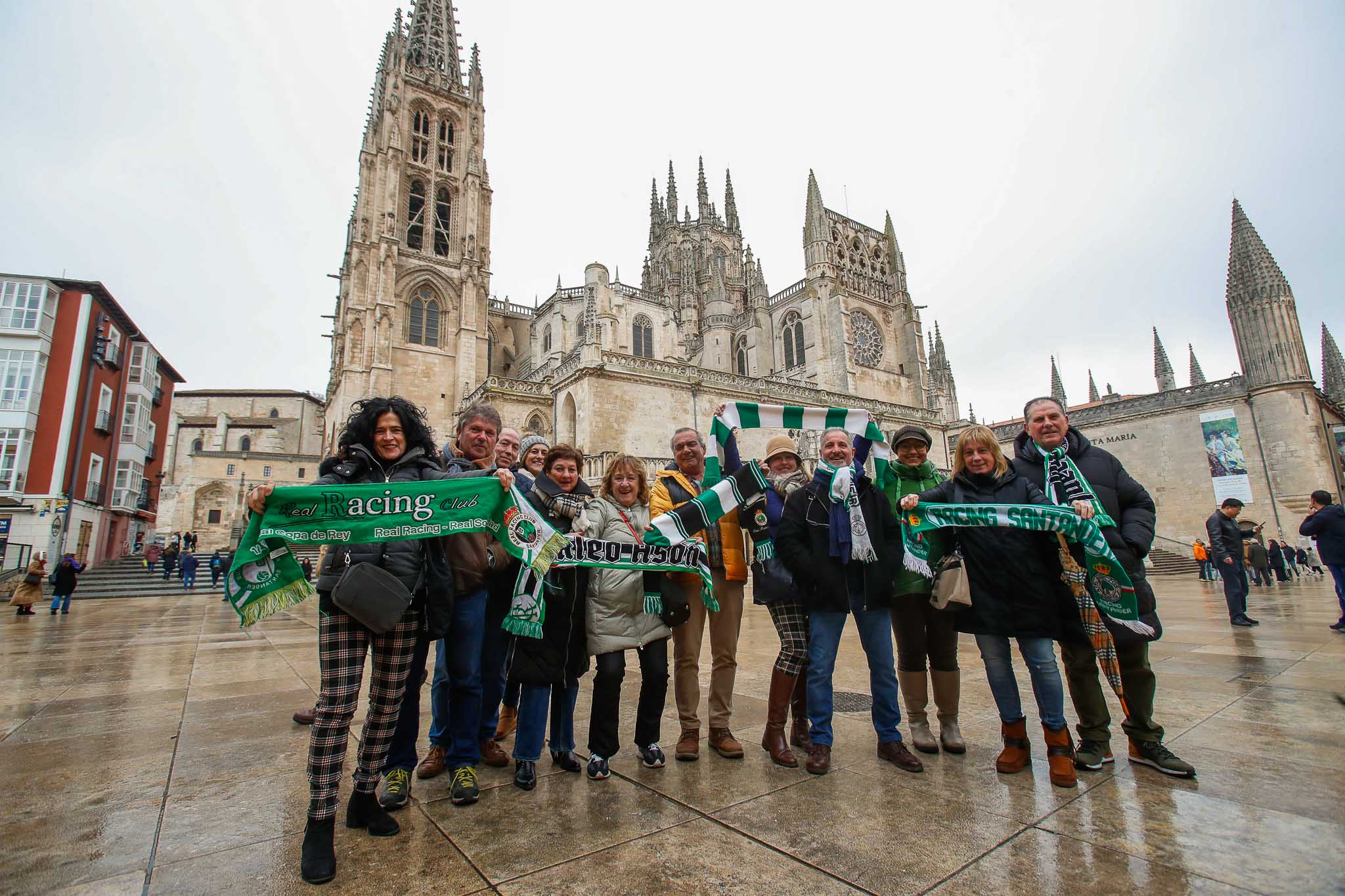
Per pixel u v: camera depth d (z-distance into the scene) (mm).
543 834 3738
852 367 50875
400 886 3145
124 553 42500
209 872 3291
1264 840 3398
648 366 33500
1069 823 3715
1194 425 37875
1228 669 7977
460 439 5852
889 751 4910
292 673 9062
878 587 4996
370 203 47375
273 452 64125
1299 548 32062
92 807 4184
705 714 6672
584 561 4805
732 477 5547
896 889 3006
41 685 8305
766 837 3627
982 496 5207
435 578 4211
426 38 55281
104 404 39312
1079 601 4805
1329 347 64312
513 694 6137
